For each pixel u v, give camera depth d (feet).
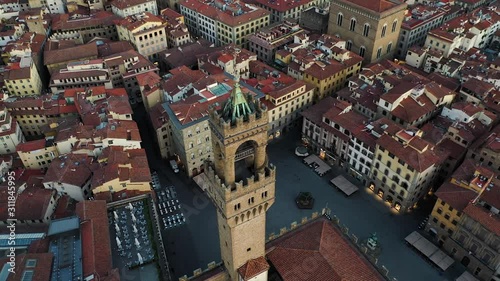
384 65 547.49
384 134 409.49
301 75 548.31
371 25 577.02
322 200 432.25
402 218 410.93
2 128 458.09
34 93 545.85
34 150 429.79
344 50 563.07
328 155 476.13
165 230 400.26
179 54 606.96
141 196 384.68
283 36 620.08
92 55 590.55
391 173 405.18
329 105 486.38
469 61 547.49
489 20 631.97
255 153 221.05
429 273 360.69
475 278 350.02
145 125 540.11
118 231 350.23
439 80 512.63
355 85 513.86
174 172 467.93
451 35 572.92
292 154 491.31
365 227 401.70
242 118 198.08
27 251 327.67
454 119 454.81
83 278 296.51
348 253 271.90
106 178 384.68
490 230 327.67
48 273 299.79
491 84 486.38
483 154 401.49
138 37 609.83
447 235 371.15
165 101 509.35
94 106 481.46
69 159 415.44
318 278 256.11
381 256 373.81
